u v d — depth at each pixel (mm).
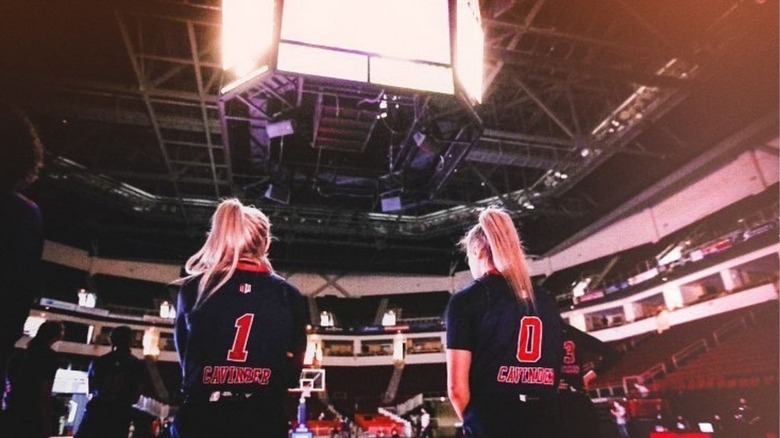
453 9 6207
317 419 28578
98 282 29641
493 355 2180
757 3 12477
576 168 19938
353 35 5766
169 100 15344
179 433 1999
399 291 33469
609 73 14258
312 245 31734
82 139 19672
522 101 17422
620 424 10602
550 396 2191
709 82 14750
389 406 30203
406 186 17266
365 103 12773
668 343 23312
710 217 21234
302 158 17328
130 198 22438
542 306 2352
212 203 23078
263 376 2176
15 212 1649
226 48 6441
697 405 15695
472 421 2102
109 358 4488
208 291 2211
